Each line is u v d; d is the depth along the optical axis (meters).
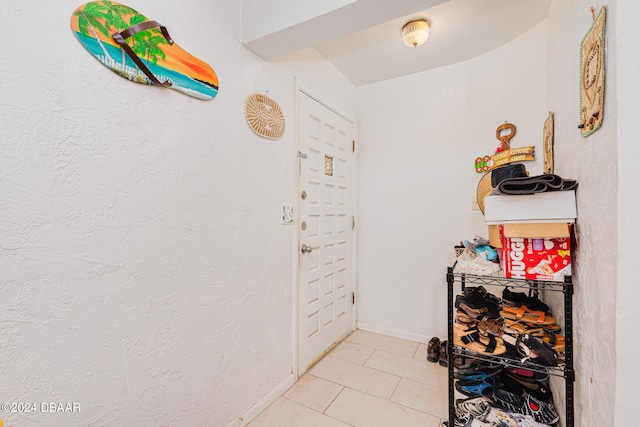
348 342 2.39
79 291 0.85
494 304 1.45
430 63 2.24
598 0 0.89
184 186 1.16
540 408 1.35
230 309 1.37
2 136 0.71
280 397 1.68
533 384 1.48
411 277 2.44
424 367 2.00
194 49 1.19
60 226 0.81
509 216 1.17
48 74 0.78
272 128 1.62
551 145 1.56
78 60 0.84
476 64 2.14
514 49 1.96
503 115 2.03
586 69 0.99
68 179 0.83
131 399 0.98
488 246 1.47
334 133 2.31
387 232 2.54
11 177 0.73
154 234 1.05
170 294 1.11
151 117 1.04
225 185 1.34
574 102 1.18
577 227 1.09
